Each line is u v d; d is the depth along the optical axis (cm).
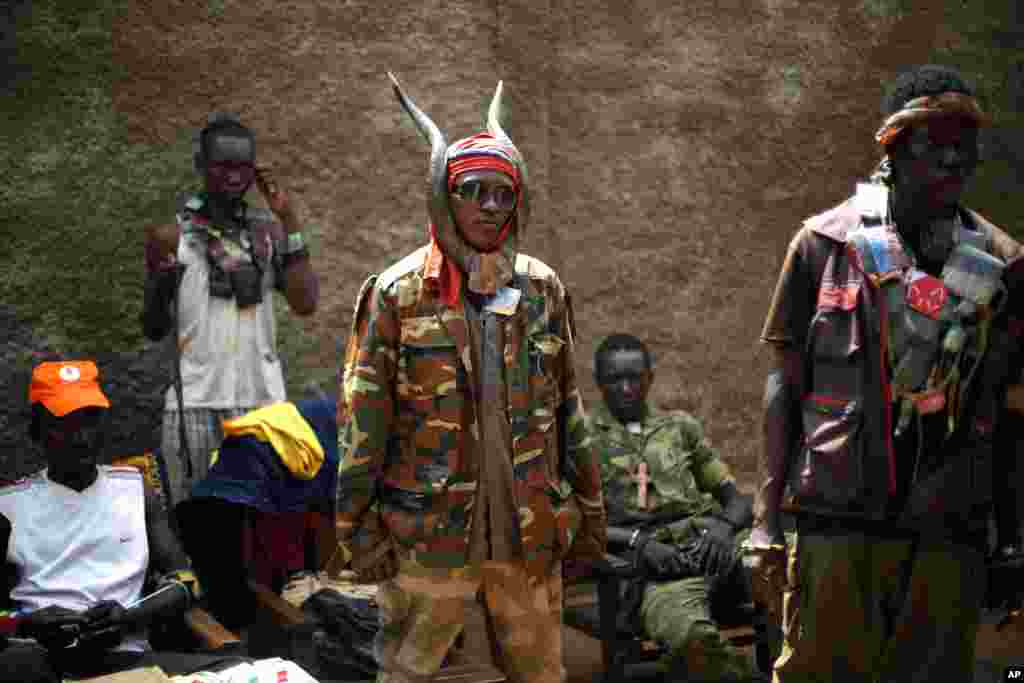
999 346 266
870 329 267
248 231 469
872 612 272
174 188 543
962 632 271
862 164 660
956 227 268
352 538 276
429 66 590
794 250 279
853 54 655
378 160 582
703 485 489
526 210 278
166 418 463
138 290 538
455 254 273
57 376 362
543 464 279
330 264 576
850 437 268
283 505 422
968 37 669
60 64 522
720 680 414
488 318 274
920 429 263
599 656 468
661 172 629
